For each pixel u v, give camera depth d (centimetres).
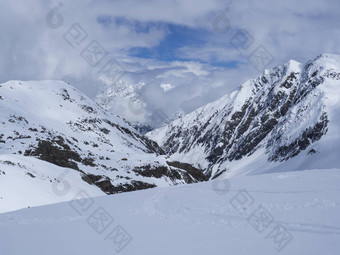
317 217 1761
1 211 4209
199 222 1906
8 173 5491
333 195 2317
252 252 1291
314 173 3662
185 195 2969
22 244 1605
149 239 1579
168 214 2205
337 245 1295
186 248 1396
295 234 1488
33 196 5009
